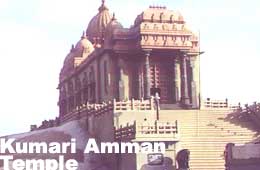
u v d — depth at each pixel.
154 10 58.12
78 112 54.75
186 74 59.44
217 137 44.53
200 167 41.53
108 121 46.88
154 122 42.06
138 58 58.16
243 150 41.22
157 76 58.94
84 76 65.50
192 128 46.09
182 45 57.50
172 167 40.69
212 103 55.19
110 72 57.78
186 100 57.41
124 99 57.25
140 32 56.53
